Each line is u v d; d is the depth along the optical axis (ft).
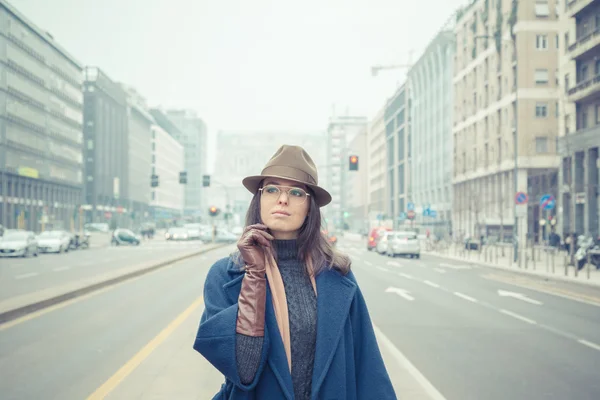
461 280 65.16
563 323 34.91
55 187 269.03
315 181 6.61
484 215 183.32
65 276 63.57
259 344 5.51
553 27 159.84
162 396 17.80
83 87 347.77
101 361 23.22
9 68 216.74
